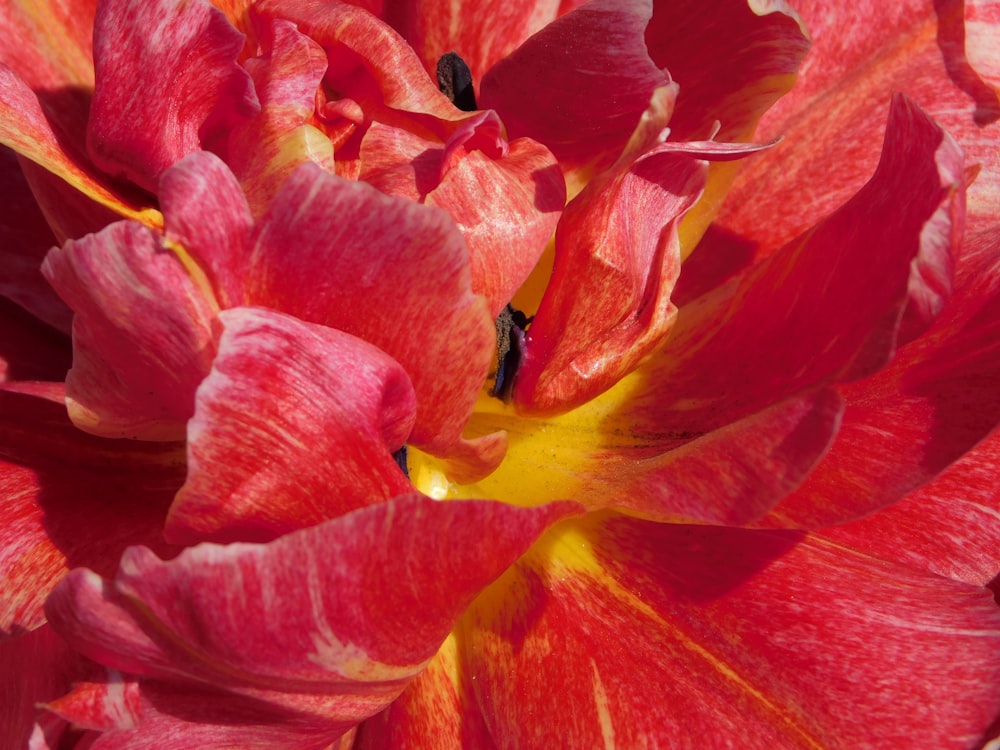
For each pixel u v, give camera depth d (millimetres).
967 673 157
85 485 167
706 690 161
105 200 164
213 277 138
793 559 167
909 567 166
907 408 158
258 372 135
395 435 150
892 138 159
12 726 163
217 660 133
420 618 137
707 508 148
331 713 143
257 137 164
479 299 145
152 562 126
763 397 167
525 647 169
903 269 147
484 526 133
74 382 151
